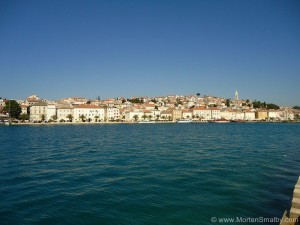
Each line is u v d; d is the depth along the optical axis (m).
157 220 21.34
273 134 121.12
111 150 63.03
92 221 21.14
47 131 147.50
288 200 25.34
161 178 33.69
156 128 182.12
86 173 36.88
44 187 29.77
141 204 24.44
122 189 28.94
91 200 25.50
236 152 58.06
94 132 138.25
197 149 63.88
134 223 20.84
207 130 157.00
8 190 28.56
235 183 31.16
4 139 95.94
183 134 122.38
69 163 44.97
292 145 73.38
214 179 33.03
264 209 23.23
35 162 46.06
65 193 27.56
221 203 24.58
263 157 50.66
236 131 146.38
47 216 21.92
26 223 20.67
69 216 21.97
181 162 45.28
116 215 22.19
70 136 110.94
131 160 47.88
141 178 33.72
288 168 39.91
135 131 147.75
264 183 31.19
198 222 20.97
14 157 51.94
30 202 24.92
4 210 23.03
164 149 64.25
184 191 28.11
